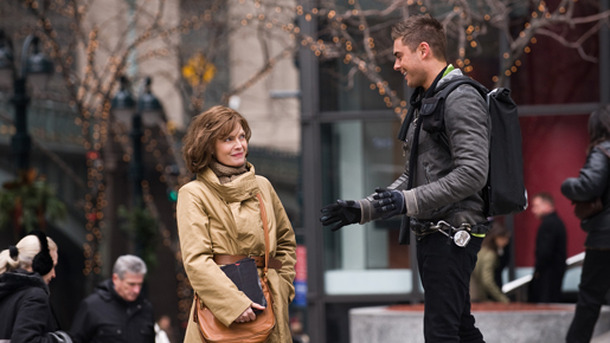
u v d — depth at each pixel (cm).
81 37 2695
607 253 935
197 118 668
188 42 3425
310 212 1933
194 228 646
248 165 680
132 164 2605
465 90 611
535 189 1866
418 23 639
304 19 1936
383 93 1725
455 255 626
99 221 2559
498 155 616
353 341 1385
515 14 1861
